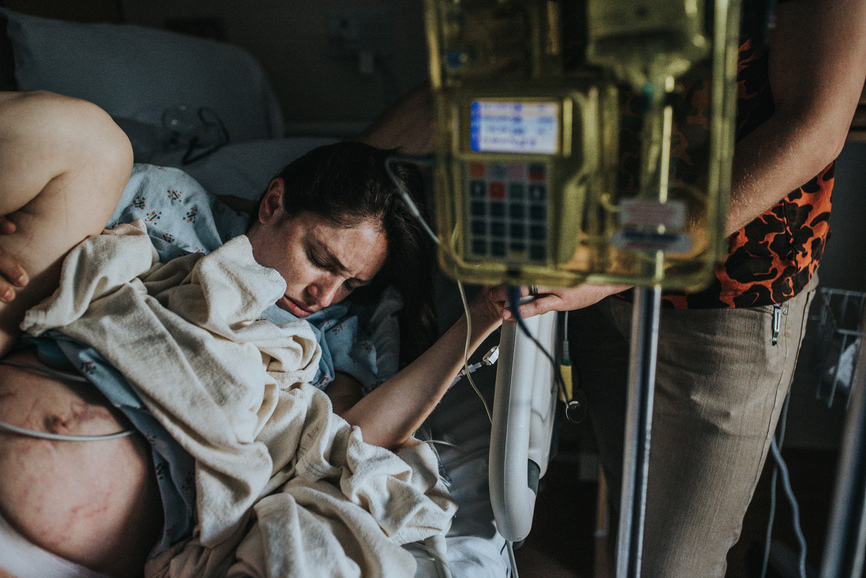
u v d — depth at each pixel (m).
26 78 1.65
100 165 0.81
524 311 0.74
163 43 1.83
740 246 0.91
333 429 0.87
